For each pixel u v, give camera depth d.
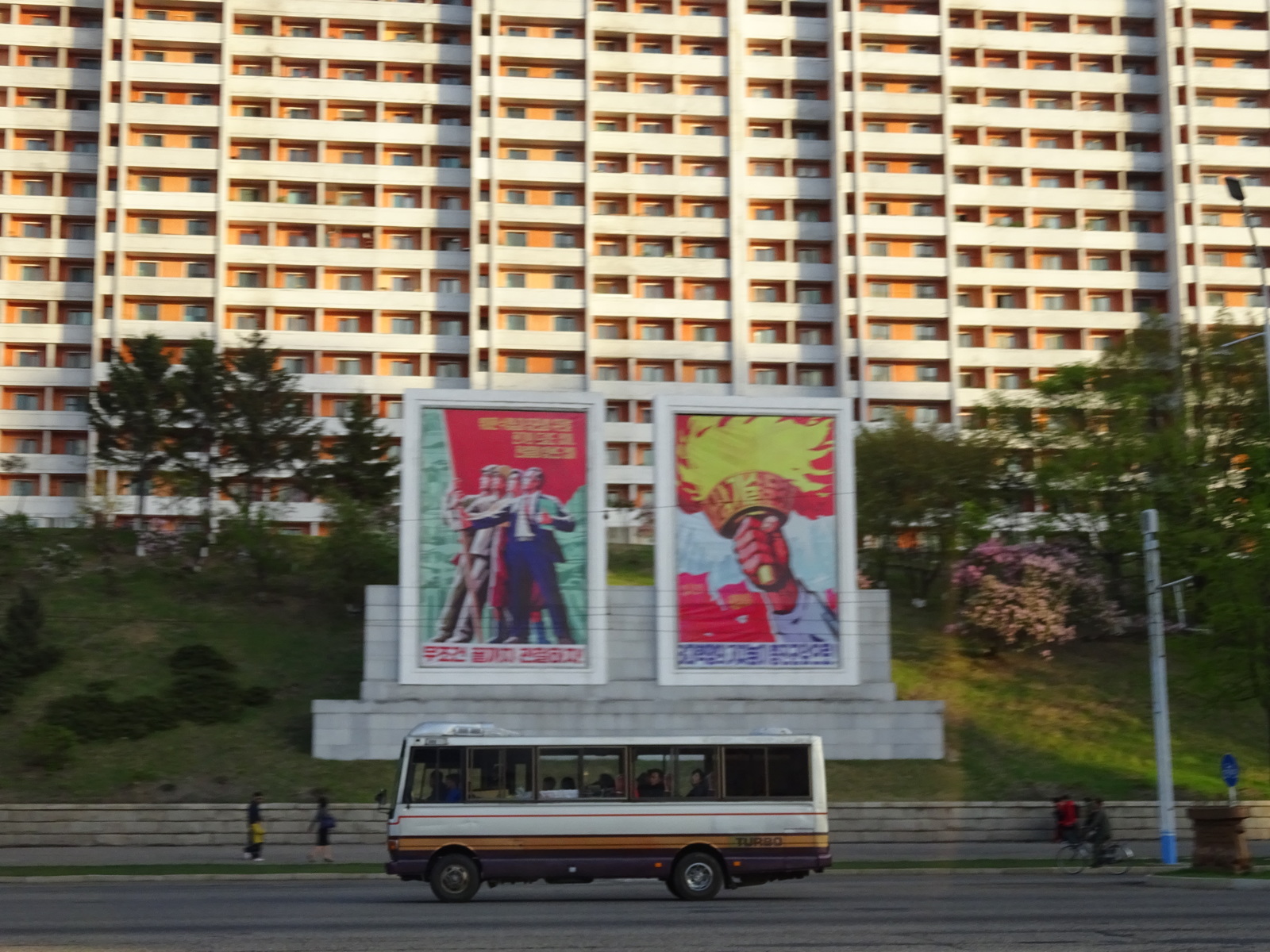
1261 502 40.00
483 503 44.19
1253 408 56.16
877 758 44.88
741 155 89.25
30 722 44.66
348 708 43.66
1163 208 92.06
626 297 86.25
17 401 82.69
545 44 88.69
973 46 93.00
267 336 82.25
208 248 83.88
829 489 45.72
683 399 45.31
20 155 84.12
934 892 27.56
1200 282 90.06
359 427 68.06
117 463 65.50
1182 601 52.56
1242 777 45.28
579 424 45.06
